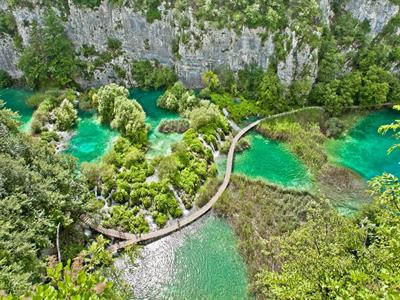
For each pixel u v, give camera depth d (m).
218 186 53.00
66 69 73.50
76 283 13.02
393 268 19.95
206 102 66.94
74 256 40.66
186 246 45.00
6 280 27.88
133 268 42.22
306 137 62.09
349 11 73.75
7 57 76.88
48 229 37.53
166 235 46.22
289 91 69.75
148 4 71.50
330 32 72.38
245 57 71.56
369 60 71.75
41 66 73.06
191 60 73.12
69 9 72.69
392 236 20.97
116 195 49.97
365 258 22.88
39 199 39.62
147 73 76.38
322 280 22.08
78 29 74.56
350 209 49.12
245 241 44.59
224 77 73.12
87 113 69.38
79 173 53.09
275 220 47.50
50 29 71.94
